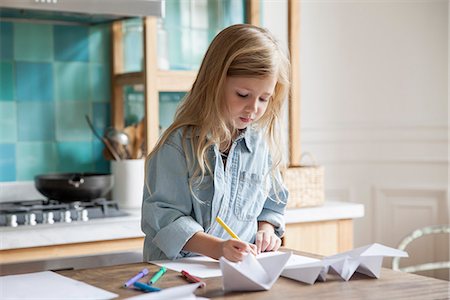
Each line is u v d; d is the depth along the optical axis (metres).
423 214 3.64
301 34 3.61
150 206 1.77
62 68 3.06
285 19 3.52
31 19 2.97
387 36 3.69
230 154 1.87
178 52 3.20
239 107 1.76
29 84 3.00
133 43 3.15
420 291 1.31
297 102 3.13
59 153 3.07
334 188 3.71
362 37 3.70
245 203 1.88
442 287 1.34
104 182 2.72
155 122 2.87
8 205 2.81
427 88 3.66
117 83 3.10
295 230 2.83
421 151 3.65
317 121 3.66
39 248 2.41
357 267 1.47
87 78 3.12
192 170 1.79
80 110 3.11
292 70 3.12
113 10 2.68
